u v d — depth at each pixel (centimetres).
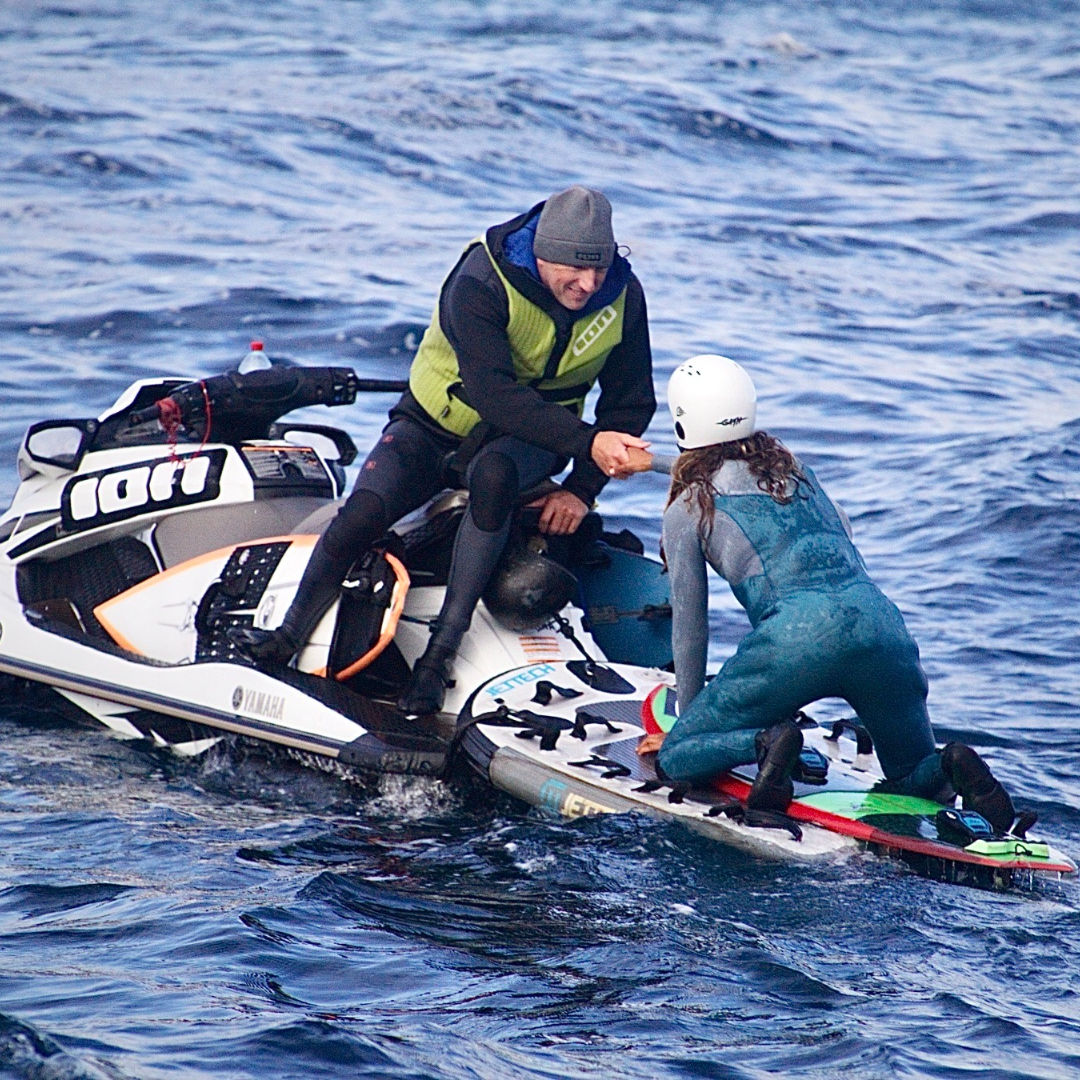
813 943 1723
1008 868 1853
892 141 9212
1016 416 4628
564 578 2356
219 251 5897
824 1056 1487
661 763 2084
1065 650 2962
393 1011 1573
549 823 2072
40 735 2506
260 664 2397
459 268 2308
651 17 14088
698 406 2045
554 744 2173
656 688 2336
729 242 6744
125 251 5819
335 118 8369
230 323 5031
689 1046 1505
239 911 1800
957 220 7319
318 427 2823
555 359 2300
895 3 16038
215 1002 1573
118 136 7600
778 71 11512
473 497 2294
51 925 1762
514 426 2217
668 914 1795
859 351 5300
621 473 2161
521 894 1870
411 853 2014
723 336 5366
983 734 2547
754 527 2014
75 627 2647
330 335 4962
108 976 1630
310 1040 1488
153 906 1817
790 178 8175
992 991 1619
